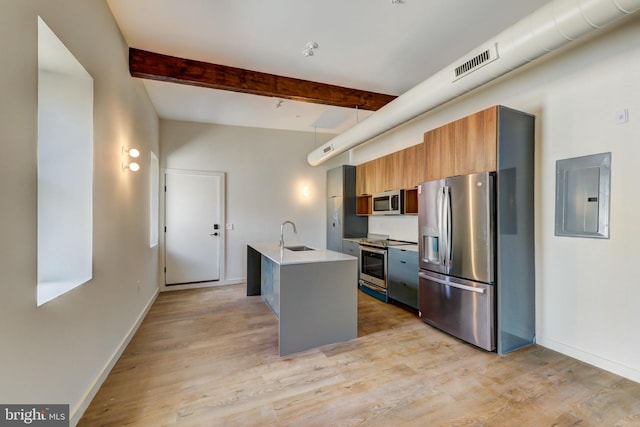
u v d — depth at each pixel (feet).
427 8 7.58
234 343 9.58
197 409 6.31
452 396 6.73
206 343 9.57
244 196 18.40
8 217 3.89
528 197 9.23
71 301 5.64
